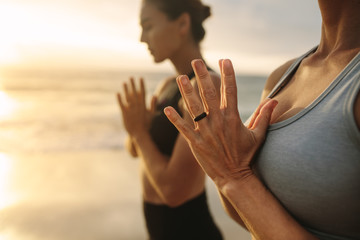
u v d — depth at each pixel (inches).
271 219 26.6
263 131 30.1
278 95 35.1
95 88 1552.7
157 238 69.0
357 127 23.3
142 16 68.7
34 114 703.1
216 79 60.4
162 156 63.6
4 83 1702.8
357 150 23.5
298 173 26.1
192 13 66.6
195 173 59.9
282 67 40.9
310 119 26.6
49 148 374.9
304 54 35.6
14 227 167.9
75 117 658.8
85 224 174.7
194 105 29.4
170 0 65.3
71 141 422.3
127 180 258.8
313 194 25.4
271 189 28.7
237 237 165.9
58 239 156.1
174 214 66.1
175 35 66.2
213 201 213.9
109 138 447.2
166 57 68.2
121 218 184.4
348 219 24.8
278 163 27.7
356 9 27.4
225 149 29.0
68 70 3592.5
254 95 1380.4
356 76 24.5
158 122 67.2
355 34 27.9
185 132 30.2
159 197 68.3
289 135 27.7
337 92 25.5
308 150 25.7
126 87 65.4
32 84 1680.6
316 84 29.8
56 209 194.1
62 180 253.0
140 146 64.8
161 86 81.8
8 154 340.2
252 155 29.3
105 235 162.4
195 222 66.4
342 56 28.2
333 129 24.6
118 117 668.1
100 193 225.1
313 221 26.3
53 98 1103.6
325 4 28.9
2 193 219.1
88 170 284.8
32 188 231.8
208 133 29.0
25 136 456.8
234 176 28.9
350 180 23.9
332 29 29.9
